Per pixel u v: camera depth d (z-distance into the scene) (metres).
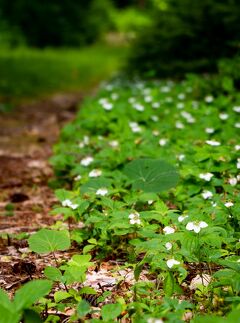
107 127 1.74
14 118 2.74
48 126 2.48
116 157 1.37
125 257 0.95
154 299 0.78
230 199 1.02
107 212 1.00
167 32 2.88
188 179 1.16
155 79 2.94
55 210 1.01
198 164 1.20
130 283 0.85
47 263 0.95
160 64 2.91
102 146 1.52
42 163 1.72
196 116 1.78
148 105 2.04
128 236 1.00
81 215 1.04
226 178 1.18
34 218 1.22
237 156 1.20
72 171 1.31
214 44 2.71
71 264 0.81
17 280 0.89
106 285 0.85
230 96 2.00
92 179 1.11
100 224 0.96
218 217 0.94
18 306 0.65
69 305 0.76
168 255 0.82
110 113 1.83
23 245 1.05
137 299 0.76
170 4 2.95
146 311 0.73
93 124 1.76
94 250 0.98
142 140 1.52
